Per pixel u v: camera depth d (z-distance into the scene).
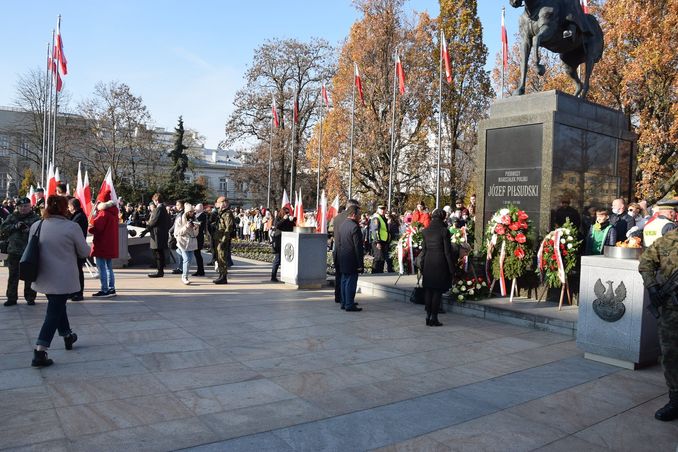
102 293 10.34
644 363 6.10
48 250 5.77
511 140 9.76
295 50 44.19
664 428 4.40
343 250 9.33
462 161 36.94
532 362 6.30
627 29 23.58
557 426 4.39
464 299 9.24
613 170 10.41
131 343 6.75
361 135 34.16
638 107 25.95
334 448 3.86
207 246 25.25
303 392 5.06
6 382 5.16
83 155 48.84
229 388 5.12
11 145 58.41
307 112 44.69
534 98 9.51
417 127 35.53
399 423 4.37
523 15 10.04
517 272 8.99
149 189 48.56
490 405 4.84
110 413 4.42
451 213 15.63
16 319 8.03
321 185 44.66
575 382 5.57
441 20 36.09
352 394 5.05
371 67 34.22
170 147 61.44
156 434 4.01
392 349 6.78
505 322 8.52
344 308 9.39
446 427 4.31
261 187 48.88
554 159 9.15
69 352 6.28
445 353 6.64
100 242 10.18
